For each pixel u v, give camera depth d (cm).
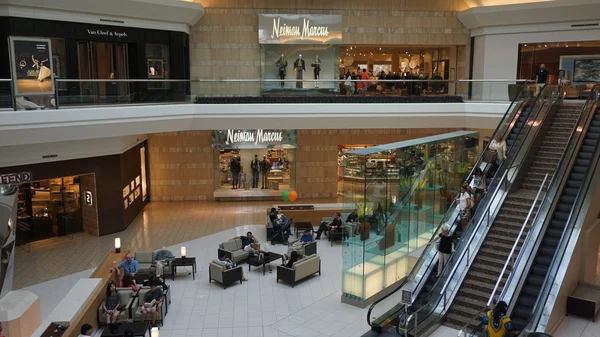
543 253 1171
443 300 1127
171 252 1568
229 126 1977
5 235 1083
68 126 1498
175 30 2228
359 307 1285
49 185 1891
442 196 1645
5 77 1756
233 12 2388
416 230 1497
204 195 2502
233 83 1989
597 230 1347
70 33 1894
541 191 1327
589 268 1321
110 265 1391
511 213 1294
